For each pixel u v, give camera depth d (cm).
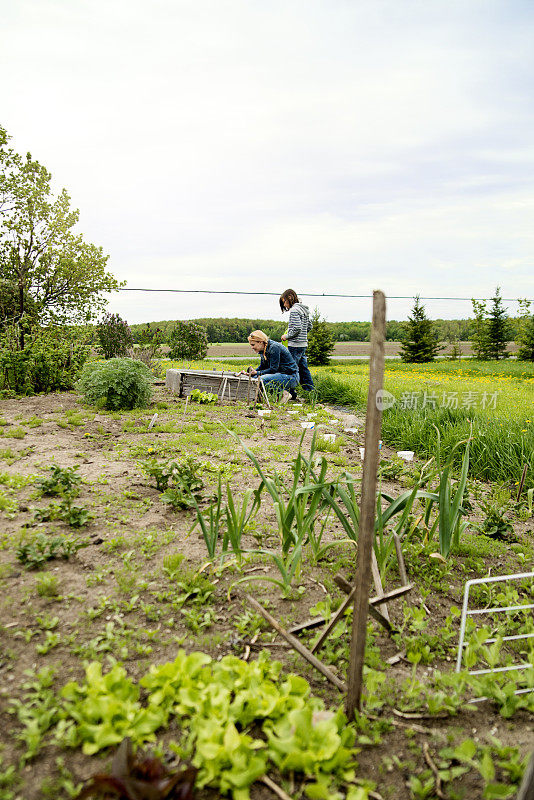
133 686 201
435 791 177
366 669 226
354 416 925
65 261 1223
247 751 176
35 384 1020
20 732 183
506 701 217
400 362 3059
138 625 251
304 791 172
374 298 175
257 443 646
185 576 292
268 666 222
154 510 394
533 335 3052
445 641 262
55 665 217
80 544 314
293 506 283
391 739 200
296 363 1122
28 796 162
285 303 1120
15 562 296
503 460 577
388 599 256
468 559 347
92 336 1337
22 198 1188
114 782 147
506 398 1014
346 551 348
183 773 156
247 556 326
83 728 180
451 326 3747
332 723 186
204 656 211
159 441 610
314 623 250
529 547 372
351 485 307
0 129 1144
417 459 653
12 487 412
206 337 2333
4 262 1187
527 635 244
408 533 356
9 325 1125
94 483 441
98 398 845
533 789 140
